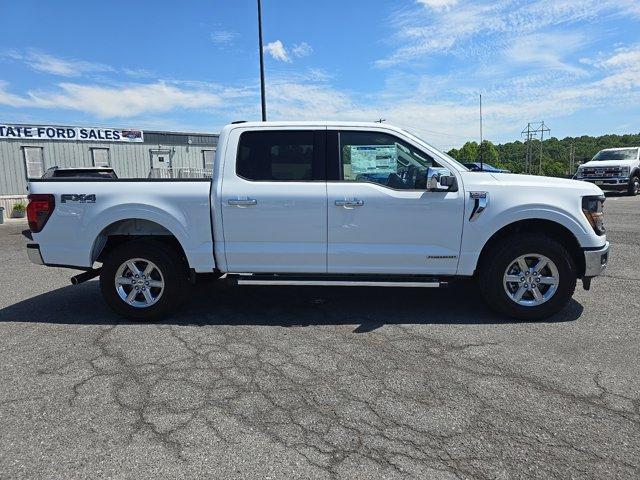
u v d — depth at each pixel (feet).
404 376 11.80
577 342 13.88
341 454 8.67
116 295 16.11
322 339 14.37
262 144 15.85
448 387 11.20
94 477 8.07
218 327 15.56
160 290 16.16
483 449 8.79
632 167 64.64
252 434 9.32
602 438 9.12
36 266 27.27
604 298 18.37
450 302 18.07
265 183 15.62
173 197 15.72
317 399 10.68
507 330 14.96
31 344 14.15
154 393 11.00
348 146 15.76
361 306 17.70
